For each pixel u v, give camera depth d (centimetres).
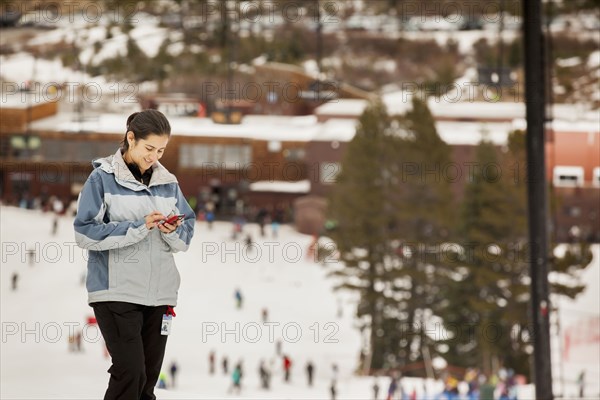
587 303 11938
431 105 18150
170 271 1141
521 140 12756
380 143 13300
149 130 1105
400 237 12950
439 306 12569
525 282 12100
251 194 18525
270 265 15475
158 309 1143
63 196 18362
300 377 10981
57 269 14250
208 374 10725
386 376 11500
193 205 18462
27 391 1617
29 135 18225
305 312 13650
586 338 9475
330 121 18912
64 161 18312
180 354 11350
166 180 1144
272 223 18088
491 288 12194
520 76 18250
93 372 8419
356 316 12569
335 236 13275
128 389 1106
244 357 11506
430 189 13025
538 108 2636
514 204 12344
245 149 18675
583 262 11931
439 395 9575
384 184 13162
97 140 18325
